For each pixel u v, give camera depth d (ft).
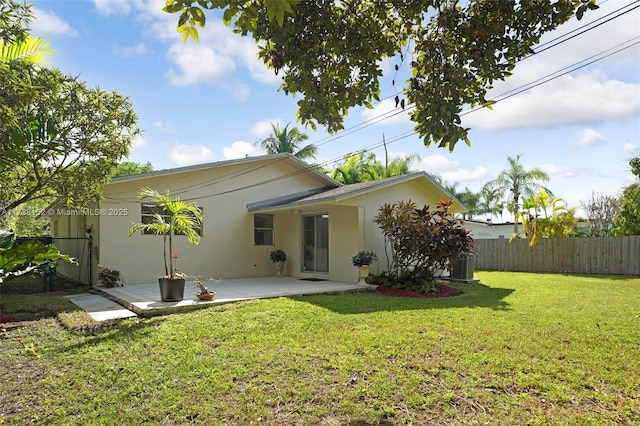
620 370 12.93
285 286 33.14
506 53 9.29
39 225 72.18
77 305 25.31
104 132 27.99
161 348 15.55
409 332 17.52
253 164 42.45
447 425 9.76
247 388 11.89
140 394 11.59
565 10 8.74
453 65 9.64
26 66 23.06
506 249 53.72
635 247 42.86
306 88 9.75
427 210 33.14
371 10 9.99
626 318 20.26
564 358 14.03
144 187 35.55
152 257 35.70
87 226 38.29
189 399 11.21
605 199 66.69
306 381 12.29
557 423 9.69
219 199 39.93
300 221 41.91
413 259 33.06
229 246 40.32
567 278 40.42
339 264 37.24
